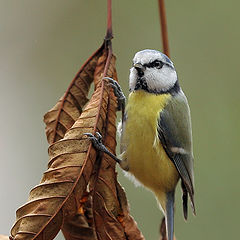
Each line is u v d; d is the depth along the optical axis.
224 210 10.74
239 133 11.30
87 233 5.48
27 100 11.94
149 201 10.65
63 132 5.90
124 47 12.27
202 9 12.11
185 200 7.69
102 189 5.45
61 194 4.91
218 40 12.00
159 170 7.33
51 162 5.12
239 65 11.80
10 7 12.25
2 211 10.51
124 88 12.09
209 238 10.56
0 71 11.93
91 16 12.56
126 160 7.29
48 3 12.40
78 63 12.33
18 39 12.23
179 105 7.50
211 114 11.59
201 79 11.91
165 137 7.27
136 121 7.19
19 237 4.76
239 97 11.60
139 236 5.63
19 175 11.05
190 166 7.63
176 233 10.73
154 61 7.32
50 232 4.82
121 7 12.34
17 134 11.51
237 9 11.97
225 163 11.09
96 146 5.24
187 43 12.12
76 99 6.01
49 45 12.33
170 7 12.23
